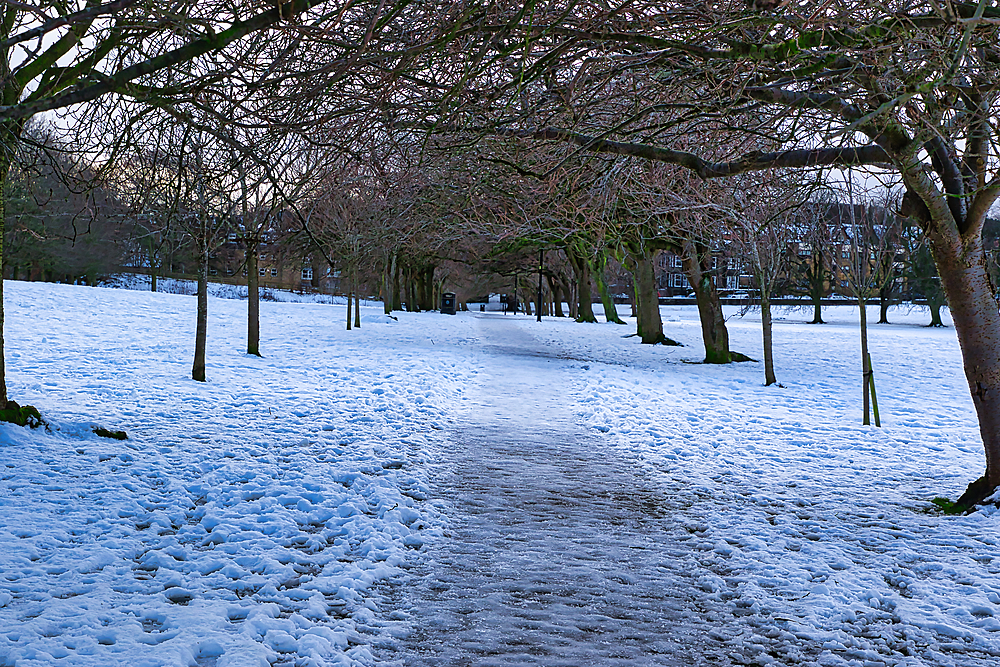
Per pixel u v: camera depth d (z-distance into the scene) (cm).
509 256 5534
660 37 572
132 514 753
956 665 489
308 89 541
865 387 1521
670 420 1468
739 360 2739
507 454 1126
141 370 1845
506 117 716
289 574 613
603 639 516
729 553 702
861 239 1528
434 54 530
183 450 1034
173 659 446
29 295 3581
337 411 1397
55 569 595
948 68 514
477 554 686
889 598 598
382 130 651
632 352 3014
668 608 575
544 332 4091
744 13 516
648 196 1527
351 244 2611
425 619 541
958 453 1241
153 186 743
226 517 757
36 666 432
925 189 780
